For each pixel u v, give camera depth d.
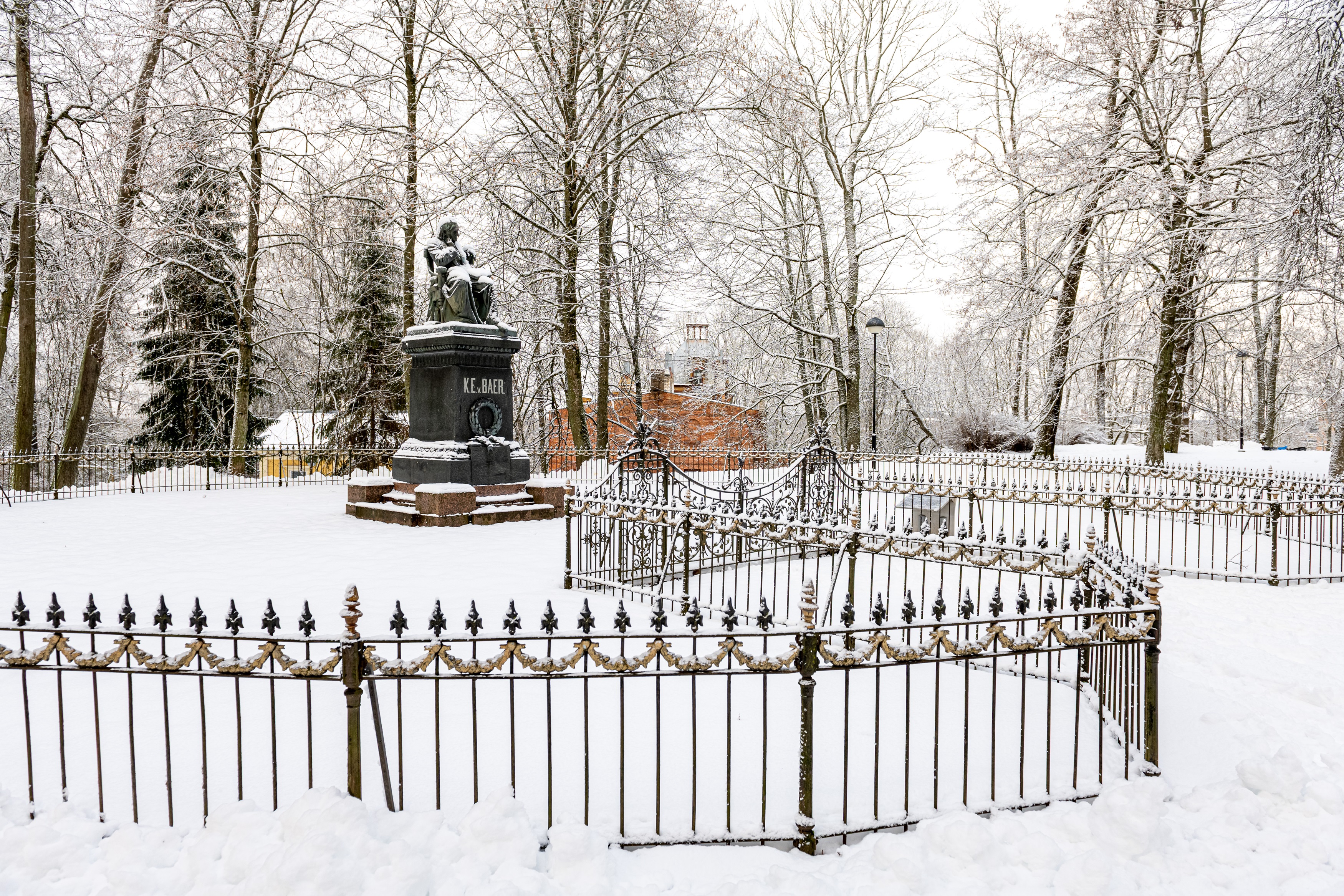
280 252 27.94
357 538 12.48
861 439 40.28
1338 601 9.47
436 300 15.12
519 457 15.54
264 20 21.64
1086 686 5.87
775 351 34.69
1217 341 27.42
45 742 4.61
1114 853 3.80
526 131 23.22
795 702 5.48
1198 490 14.55
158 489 21.48
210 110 21.66
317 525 14.25
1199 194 21.22
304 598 8.13
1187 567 11.84
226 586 8.68
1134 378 37.97
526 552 11.20
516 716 5.04
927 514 12.84
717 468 25.72
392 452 26.17
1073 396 37.97
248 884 3.20
